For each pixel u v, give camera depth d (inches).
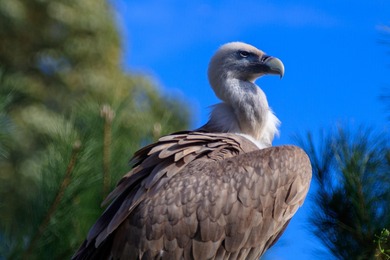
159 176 442.6
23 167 930.1
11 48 1165.7
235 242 441.4
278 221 451.8
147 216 433.4
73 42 1189.1
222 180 445.7
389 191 443.2
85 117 456.1
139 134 489.1
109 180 449.7
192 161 456.1
